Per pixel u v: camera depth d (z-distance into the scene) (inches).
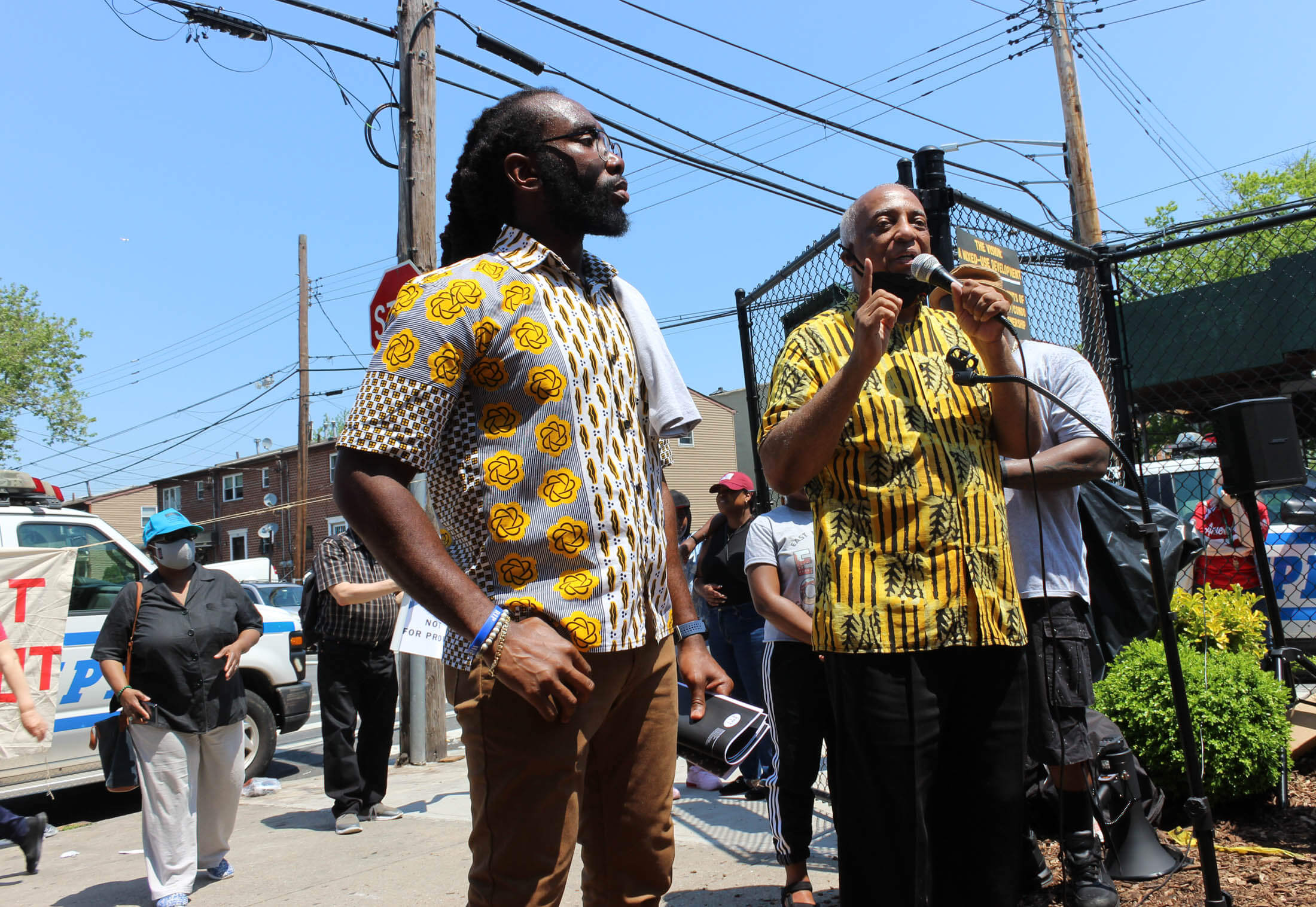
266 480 1386.6
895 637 83.2
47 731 190.5
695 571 254.2
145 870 191.2
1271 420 139.9
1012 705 85.8
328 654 208.5
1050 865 133.9
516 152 75.3
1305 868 124.3
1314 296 248.8
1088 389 124.2
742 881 146.9
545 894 66.4
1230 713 144.7
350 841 195.8
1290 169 1272.1
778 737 134.8
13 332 1465.3
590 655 67.7
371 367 66.7
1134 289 217.0
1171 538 142.3
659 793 74.9
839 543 86.9
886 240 93.0
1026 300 179.3
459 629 63.1
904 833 82.5
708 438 1359.5
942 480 85.7
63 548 213.9
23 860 203.9
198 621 173.3
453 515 69.3
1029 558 119.9
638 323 78.4
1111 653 141.3
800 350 95.0
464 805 221.5
